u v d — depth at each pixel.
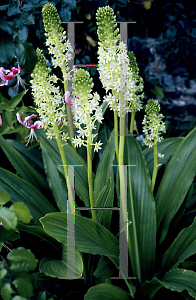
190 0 2.88
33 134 1.60
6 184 1.44
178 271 1.19
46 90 1.18
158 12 2.95
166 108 3.83
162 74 3.81
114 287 1.20
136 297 1.32
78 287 1.42
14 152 1.67
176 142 1.86
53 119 1.21
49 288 1.29
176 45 3.49
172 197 1.51
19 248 0.81
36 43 2.10
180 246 1.32
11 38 1.04
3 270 0.77
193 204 1.77
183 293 1.19
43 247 1.77
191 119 3.80
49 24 1.18
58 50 1.22
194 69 3.60
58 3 2.01
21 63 1.03
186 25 3.03
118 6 2.49
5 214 0.74
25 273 0.79
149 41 3.65
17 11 1.54
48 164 1.60
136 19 2.75
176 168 1.54
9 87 2.10
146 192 1.40
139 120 3.11
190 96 3.84
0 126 1.51
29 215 0.77
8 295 0.76
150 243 1.35
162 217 1.52
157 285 1.19
